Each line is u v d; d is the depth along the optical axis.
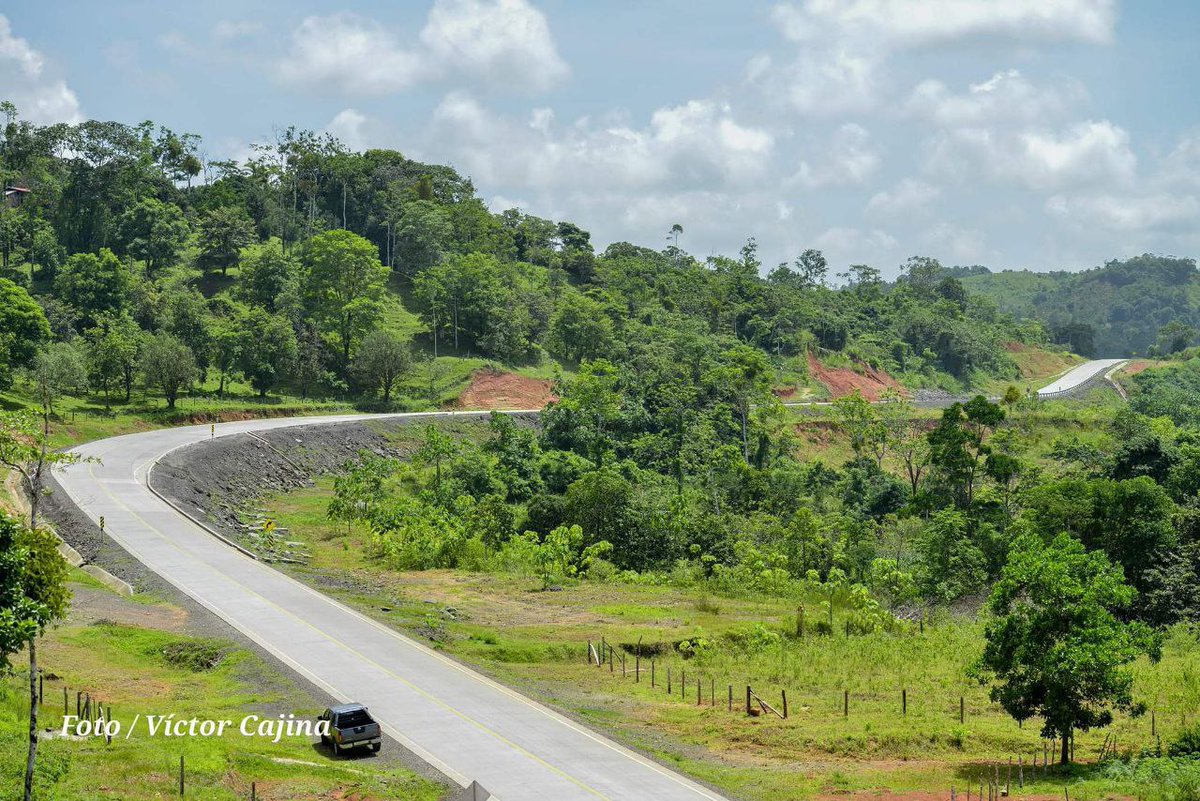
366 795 35.62
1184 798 36.19
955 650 61.25
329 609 60.75
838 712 50.12
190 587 63.72
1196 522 80.81
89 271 154.12
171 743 38.84
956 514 90.38
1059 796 37.38
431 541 82.94
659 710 50.12
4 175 179.75
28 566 34.59
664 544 92.38
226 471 103.94
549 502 97.75
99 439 109.00
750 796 37.97
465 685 49.00
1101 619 42.34
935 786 39.38
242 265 183.00
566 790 37.19
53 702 42.69
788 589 78.00
